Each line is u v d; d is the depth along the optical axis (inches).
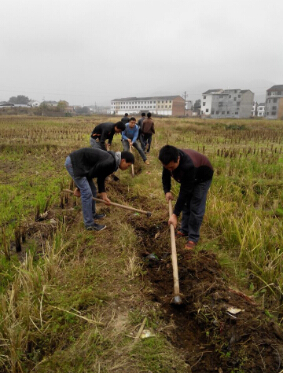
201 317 117.6
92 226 184.7
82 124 1056.8
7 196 233.0
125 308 121.0
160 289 137.4
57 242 164.9
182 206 150.6
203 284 132.0
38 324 111.4
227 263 152.9
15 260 150.6
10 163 357.7
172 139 589.3
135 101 3801.7
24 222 189.9
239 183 272.7
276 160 369.7
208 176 155.0
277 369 93.7
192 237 167.2
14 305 116.0
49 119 1509.6
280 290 126.7
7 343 101.3
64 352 99.4
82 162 171.6
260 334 104.0
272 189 264.4
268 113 2630.4
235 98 2689.5
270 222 189.9
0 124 964.0
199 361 102.0
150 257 160.9
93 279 137.2
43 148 451.5
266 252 157.1
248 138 644.7
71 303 120.8
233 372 96.9
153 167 352.2
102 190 180.9
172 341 108.6
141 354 99.7
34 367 94.6
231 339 105.9
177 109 3484.3
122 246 164.9
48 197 235.5
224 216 196.5
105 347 102.3
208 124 1064.2
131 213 214.7
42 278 131.1
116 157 169.3
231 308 116.3
